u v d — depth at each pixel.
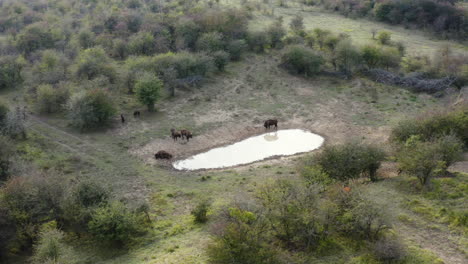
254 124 51.75
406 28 93.56
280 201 26.31
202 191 36.69
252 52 79.00
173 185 38.22
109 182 38.41
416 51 75.94
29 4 112.00
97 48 69.75
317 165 34.22
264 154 44.75
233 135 49.16
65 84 54.78
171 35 79.62
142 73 58.47
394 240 25.02
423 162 31.56
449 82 58.62
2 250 28.55
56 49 76.69
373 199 28.31
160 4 105.88
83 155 43.34
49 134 47.62
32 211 30.39
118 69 68.88
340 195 27.70
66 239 30.38
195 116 53.38
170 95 58.97
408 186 32.81
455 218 27.61
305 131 49.94
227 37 76.81
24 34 76.12
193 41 78.06
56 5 111.19
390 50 68.25
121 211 29.56
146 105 55.53
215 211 32.25
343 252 24.78
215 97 59.19
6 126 44.72
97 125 49.88
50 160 41.69
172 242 28.55
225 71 69.12
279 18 91.94
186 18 82.12
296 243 25.91
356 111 54.22
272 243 25.81
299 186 28.52
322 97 59.22
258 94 60.59
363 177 36.34
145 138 47.47
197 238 28.56
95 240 29.92
